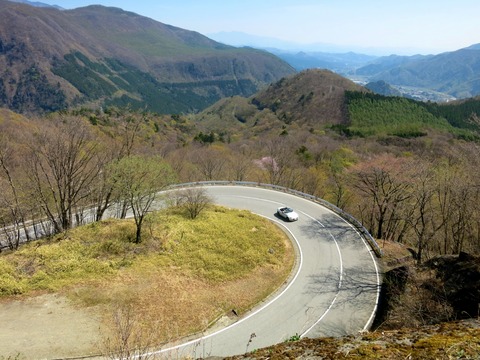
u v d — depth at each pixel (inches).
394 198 1358.3
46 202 1251.8
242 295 959.6
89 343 692.7
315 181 2153.1
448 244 1343.5
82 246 1048.8
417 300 624.1
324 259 1174.3
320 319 875.4
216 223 1337.4
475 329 216.2
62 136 1269.7
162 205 1441.9
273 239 1283.2
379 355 197.5
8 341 683.4
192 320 828.0
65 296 837.8
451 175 1197.1
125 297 859.4
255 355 239.8
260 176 2290.8
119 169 1129.4
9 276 873.5
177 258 1071.0
